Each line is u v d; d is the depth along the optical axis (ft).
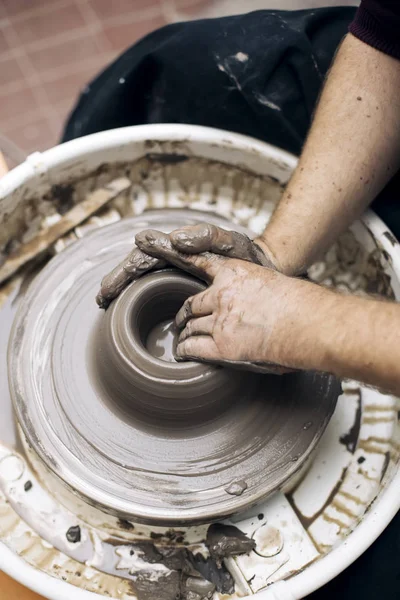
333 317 3.10
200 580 3.74
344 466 4.12
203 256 3.57
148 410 3.57
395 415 4.23
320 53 4.90
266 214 5.00
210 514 3.47
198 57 4.87
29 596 3.51
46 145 9.01
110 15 9.87
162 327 3.87
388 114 4.19
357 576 3.94
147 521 3.48
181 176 5.00
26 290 4.57
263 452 3.64
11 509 3.85
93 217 4.82
